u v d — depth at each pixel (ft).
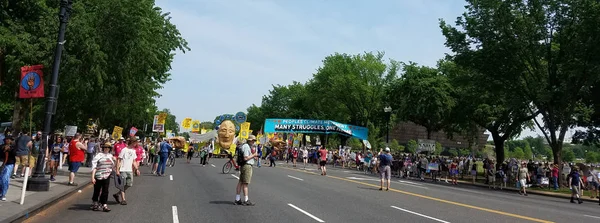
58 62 46.09
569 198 85.56
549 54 106.83
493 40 108.58
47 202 37.27
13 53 64.49
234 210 38.75
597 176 83.30
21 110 87.10
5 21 68.74
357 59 215.10
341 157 177.68
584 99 131.44
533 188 103.65
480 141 323.57
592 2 96.22
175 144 180.65
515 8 107.34
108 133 221.25
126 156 41.68
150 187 56.65
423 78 161.38
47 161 66.95
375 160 129.29
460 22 114.52
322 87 229.25
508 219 41.45
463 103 144.97
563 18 103.30
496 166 142.00
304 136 260.62
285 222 33.73
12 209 32.35
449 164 118.32
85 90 73.15
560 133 105.70
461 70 141.08
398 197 56.54
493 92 113.19
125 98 98.73
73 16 67.36
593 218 47.73
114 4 69.62
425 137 328.49
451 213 43.47
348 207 43.88
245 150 42.55
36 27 68.23
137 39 73.15
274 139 212.23
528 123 153.17
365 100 214.90
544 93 100.78
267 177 79.66
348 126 180.34
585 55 98.43
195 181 67.26
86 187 53.88
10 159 37.50
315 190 59.93
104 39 69.92
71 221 31.63
